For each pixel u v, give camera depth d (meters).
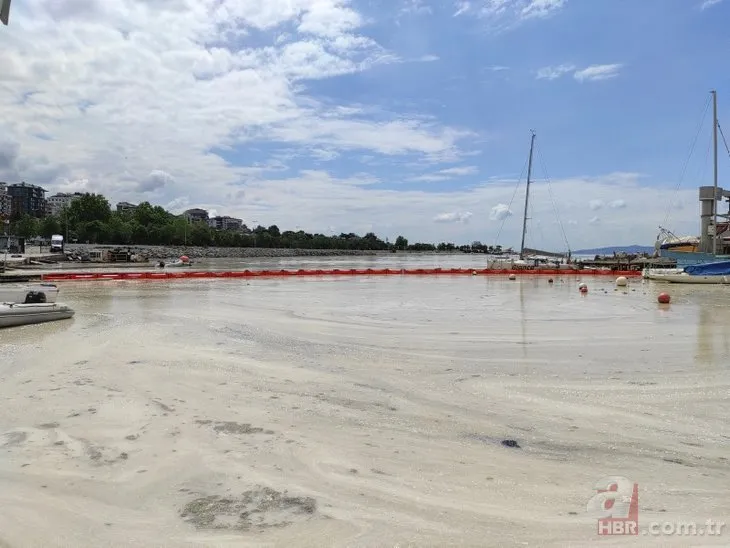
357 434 7.17
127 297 26.75
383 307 23.38
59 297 26.47
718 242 59.38
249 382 9.95
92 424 7.43
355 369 11.14
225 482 5.62
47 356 12.03
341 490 5.46
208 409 8.21
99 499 5.25
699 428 7.49
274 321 18.36
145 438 6.91
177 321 17.91
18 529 4.69
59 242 73.38
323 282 40.88
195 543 4.46
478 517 4.91
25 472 5.84
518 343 14.35
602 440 7.00
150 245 132.38
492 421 7.79
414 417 7.96
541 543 4.46
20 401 8.51
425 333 16.02
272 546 4.41
